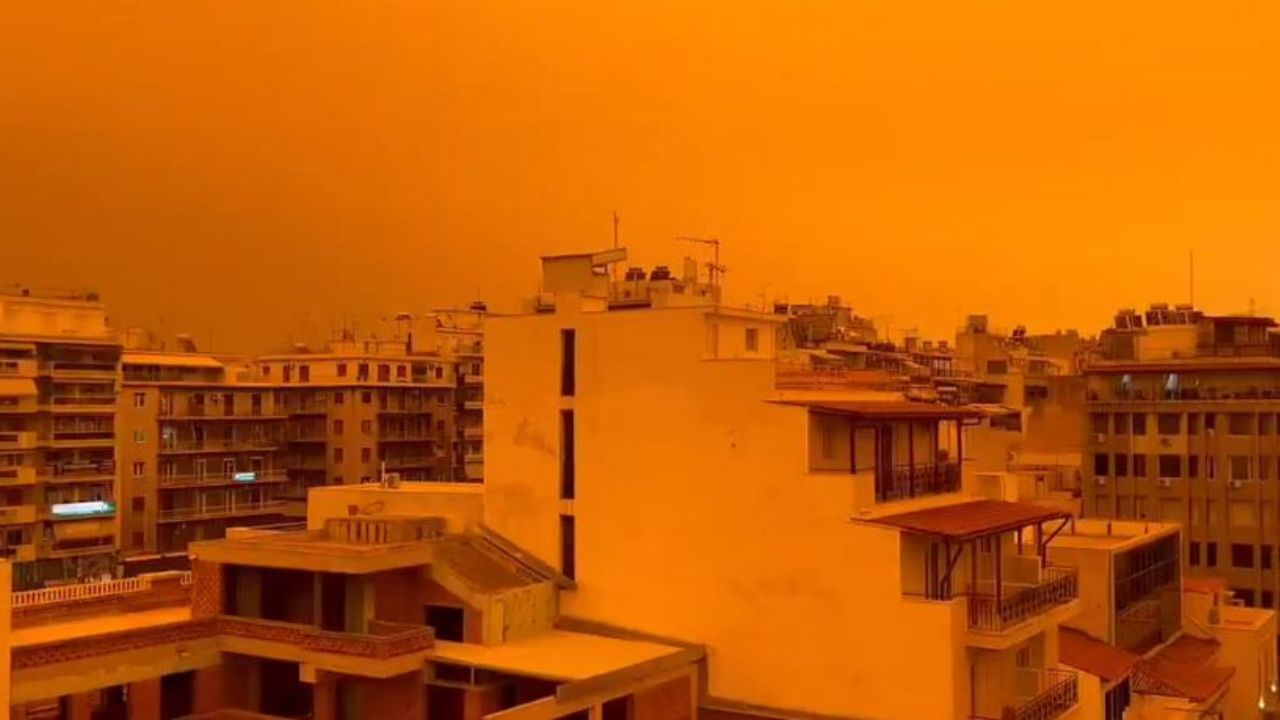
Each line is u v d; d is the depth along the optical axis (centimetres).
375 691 3728
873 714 3412
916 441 4134
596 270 4894
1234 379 8119
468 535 4244
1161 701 4716
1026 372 10512
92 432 8744
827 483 3531
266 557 3850
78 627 3947
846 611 3481
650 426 3900
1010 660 3722
